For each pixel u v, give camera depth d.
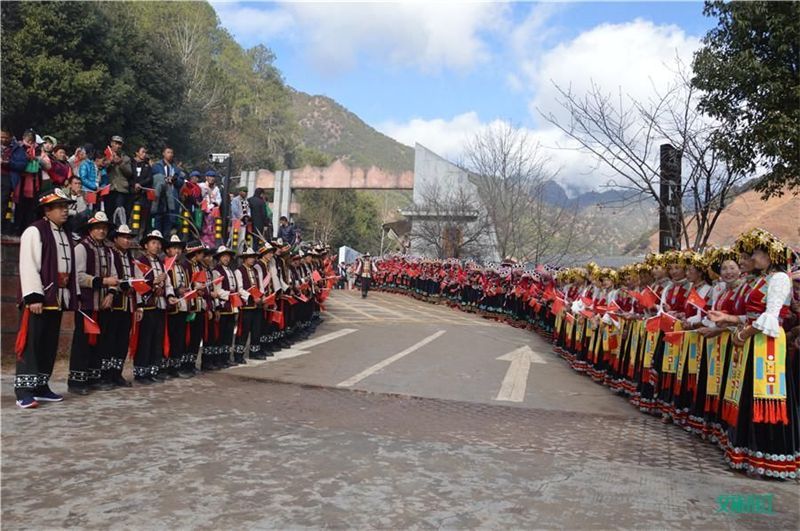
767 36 11.02
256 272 10.70
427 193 34.09
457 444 5.80
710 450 6.17
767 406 5.18
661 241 12.55
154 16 40.72
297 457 5.08
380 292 32.09
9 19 22.09
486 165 27.66
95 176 11.23
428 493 4.39
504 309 19.55
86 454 4.91
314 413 6.83
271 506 4.02
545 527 3.88
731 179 11.89
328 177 37.56
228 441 5.46
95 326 6.95
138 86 26.97
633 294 8.26
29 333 6.41
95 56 24.14
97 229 7.42
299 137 73.62
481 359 11.72
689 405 6.92
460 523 3.88
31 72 21.47
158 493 4.16
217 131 39.94
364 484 4.51
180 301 8.48
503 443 5.98
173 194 12.66
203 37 43.38
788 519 4.22
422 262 27.56
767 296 5.31
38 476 4.39
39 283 6.41
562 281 13.07
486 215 29.61
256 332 10.66
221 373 9.23
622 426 7.12
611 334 9.36
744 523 4.12
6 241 8.68
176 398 7.23
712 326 6.16
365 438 5.82
